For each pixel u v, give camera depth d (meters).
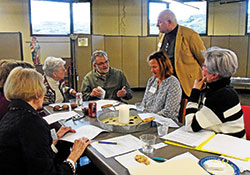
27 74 1.16
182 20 7.45
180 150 1.23
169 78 2.04
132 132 1.51
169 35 2.96
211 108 1.42
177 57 2.86
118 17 7.07
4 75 1.65
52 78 2.60
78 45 5.96
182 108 2.07
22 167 1.04
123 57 7.12
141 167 1.00
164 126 1.48
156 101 2.10
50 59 2.58
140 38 7.17
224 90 1.41
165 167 0.99
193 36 2.81
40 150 1.04
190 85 2.93
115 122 1.65
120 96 2.65
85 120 1.79
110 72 2.90
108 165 1.08
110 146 1.29
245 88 6.98
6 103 1.64
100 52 2.79
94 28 6.89
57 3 6.40
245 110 1.74
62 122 1.75
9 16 5.95
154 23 7.39
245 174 1.00
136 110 1.91
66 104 2.35
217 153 1.19
